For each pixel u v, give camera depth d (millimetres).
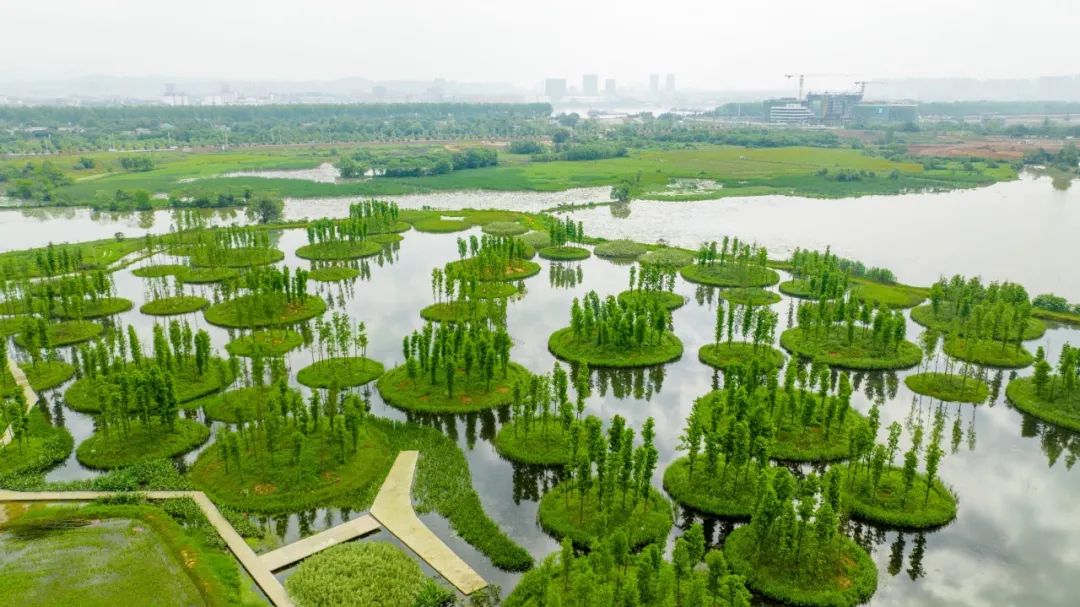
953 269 160625
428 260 173500
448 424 92312
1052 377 97000
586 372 89938
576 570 58938
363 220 185625
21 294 140750
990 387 103000
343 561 63281
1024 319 110688
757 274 153750
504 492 77500
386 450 83188
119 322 129625
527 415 86562
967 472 81812
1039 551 68125
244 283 148750
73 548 65938
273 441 82875
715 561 54781
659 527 68938
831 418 84438
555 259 172375
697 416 78562
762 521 62688
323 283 154125
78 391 99125
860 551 65312
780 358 109688
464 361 102438
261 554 66000
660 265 154000
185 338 104938
